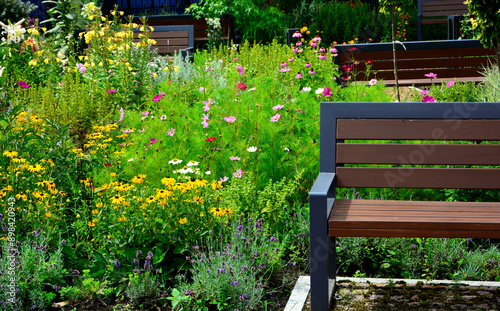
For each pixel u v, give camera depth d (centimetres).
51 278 328
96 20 845
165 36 1083
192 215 348
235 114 501
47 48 793
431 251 357
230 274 313
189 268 340
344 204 317
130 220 343
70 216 389
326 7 1389
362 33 1268
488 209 299
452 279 339
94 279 340
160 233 346
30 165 379
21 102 612
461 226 270
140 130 543
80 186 410
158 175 455
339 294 316
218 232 355
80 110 596
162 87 679
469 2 563
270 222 388
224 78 775
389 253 365
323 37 1216
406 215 286
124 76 699
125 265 339
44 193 349
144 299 320
